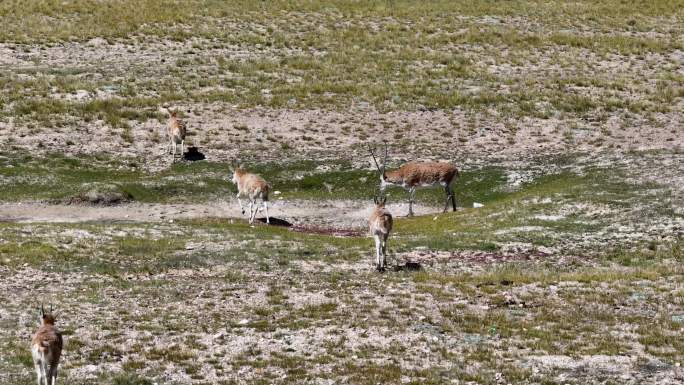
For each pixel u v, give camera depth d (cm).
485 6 17388
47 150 10344
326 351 4694
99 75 12938
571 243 7438
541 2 17812
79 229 7481
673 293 5916
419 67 13900
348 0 17462
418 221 8575
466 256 7138
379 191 9762
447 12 16962
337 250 7231
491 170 10119
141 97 12075
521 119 11856
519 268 6706
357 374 4319
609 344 4853
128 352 4650
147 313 5369
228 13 16188
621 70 14112
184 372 4359
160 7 16338
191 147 10706
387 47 14850
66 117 11275
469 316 5338
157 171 10119
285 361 4509
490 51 14862
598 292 5938
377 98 12381
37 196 8969
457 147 10962
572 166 10012
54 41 14362
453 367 4447
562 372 4409
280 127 11394
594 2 17888
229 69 13475
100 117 11312
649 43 15375
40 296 5709
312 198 9569
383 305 5575
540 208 8388
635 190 8688
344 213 9175
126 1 16675
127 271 6406
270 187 9838
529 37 15462
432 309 5500
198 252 6950
